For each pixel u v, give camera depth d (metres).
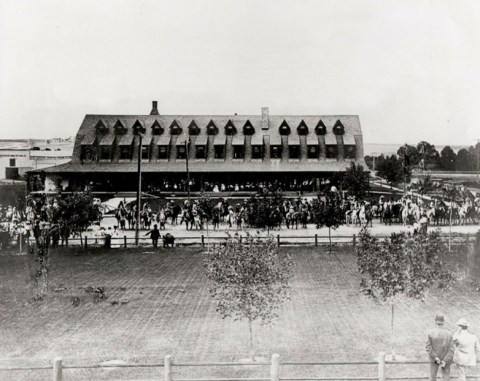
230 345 27.28
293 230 62.81
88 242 60.25
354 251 51.88
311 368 24.20
